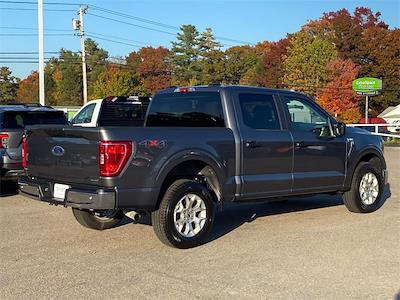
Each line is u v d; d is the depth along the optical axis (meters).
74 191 6.21
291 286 5.20
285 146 7.69
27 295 4.95
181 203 6.57
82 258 6.20
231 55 87.12
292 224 8.06
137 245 6.80
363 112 73.75
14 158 10.28
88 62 100.38
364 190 8.91
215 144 6.93
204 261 6.07
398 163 18.48
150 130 6.36
